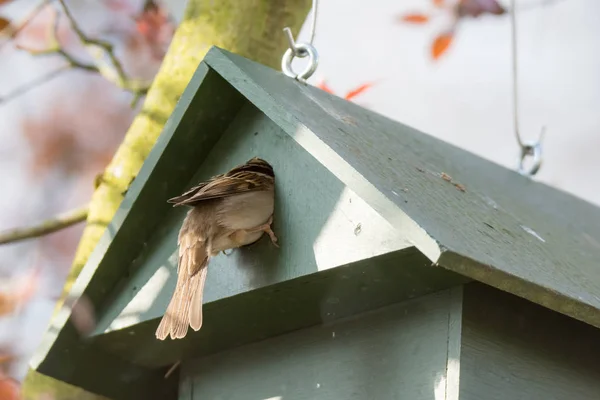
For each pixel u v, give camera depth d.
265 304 9.15
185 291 8.73
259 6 11.39
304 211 8.79
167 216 9.75
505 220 9.55
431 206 8.43
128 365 10.39
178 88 11.02
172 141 9.40
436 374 8.37
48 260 14.16
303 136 8.53
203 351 10.09
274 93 9.10
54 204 15.61
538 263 8.62
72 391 10.59
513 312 8.59
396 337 8.73
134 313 9.70
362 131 9.63
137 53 15.37
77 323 9.85
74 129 16.03
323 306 9.05
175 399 10.64
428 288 8.52
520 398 8.41
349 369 8.96
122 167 10.88
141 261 9.84
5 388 11.88
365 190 8.05
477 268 7.60
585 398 8.79
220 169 9.55
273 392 9.48
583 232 11.16
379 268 8.32
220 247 8.99
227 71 9.12
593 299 8.39
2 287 13.39
